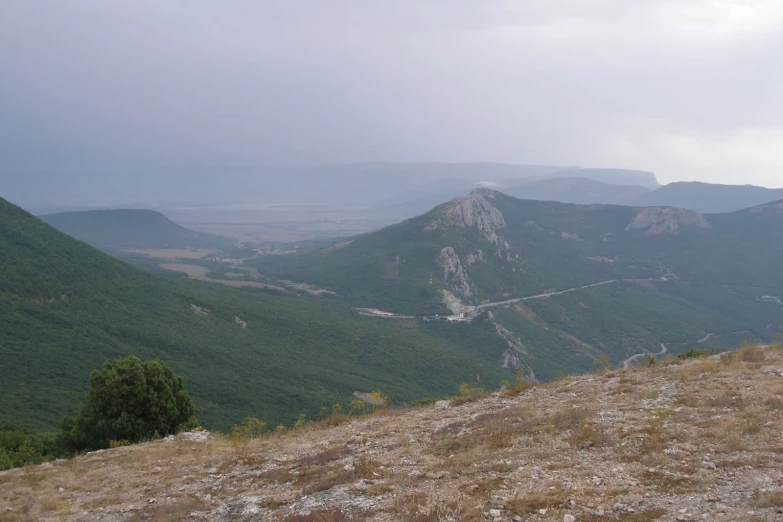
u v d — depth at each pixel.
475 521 11.38
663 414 18.14
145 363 33.97
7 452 30.61
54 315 101.19
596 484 12.95
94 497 17.80
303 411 81.69
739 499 11.10
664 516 10.75
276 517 13.52
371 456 18.42
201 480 18.81
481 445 17.75
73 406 66.12
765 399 18.03
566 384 27.41
